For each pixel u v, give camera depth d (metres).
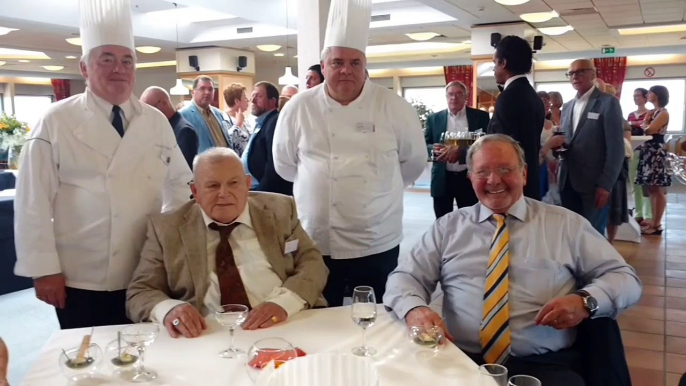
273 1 8.62
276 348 1.30
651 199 6.02
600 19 8.34
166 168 2.09
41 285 1.85
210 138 4.50
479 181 1.88
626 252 5.27
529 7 7.44
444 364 1.40
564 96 12.95
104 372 1.35
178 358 1.43
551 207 1.93
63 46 10.80
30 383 1.30
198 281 1.84
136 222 1.96
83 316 1.95
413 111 2.51
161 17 9.77
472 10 7.67
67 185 1.91
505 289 1.79
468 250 1.93
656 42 11.06
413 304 1.73
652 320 3.56
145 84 16.59
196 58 11.34
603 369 1.69
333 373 1.14
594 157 3.49
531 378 1.14
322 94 2.40
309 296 1.86
